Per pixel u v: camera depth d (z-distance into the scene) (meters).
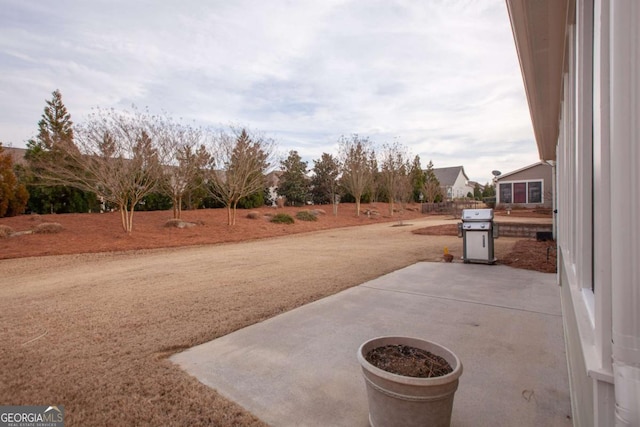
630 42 0.86
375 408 1.88
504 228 12.54
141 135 11.57
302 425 2.06
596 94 1.22
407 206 29.25
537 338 3.25
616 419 0.92
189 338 3.39
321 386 2.48
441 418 1.77
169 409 2.23
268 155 15.49
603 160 1.03
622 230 0.89
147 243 10.76
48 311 4.30
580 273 1.88
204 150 14.42
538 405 2.21
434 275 6.09
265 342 3.28
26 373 2.72
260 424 2.07
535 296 4.68
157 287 5.52
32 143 14.98
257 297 4.81
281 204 23.11
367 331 3.49
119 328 3.68
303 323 3.76
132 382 2.57
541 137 7.01
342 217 21.66
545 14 2.36
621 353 0.90
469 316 3.89
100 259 8.63
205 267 7.29
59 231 10.92
